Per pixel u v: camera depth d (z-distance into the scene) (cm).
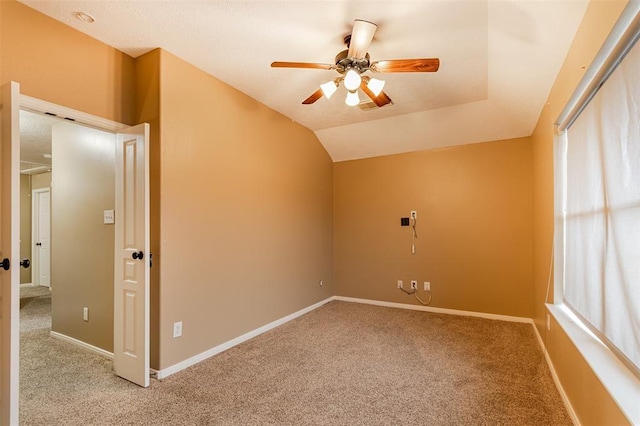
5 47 196
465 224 427
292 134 420
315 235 470
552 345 254
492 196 412
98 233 297
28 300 516
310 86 323
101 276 295
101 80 244
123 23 221
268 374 257
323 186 493
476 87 321
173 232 261
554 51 208
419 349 307
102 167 294
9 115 172
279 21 218
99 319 296
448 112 382
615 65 146
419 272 454
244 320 333
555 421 195
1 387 170
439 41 240
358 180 503
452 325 380
